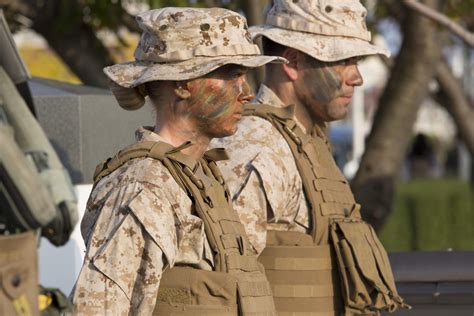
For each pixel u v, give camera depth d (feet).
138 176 20.34
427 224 97.40
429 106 196.24
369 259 25.73
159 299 20.83
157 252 19.92
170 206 20.38
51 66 86.89
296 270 25.04
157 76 20.97
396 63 46.75
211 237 21.06
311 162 25.46
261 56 21.67
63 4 47.26
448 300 29.30
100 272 19.70
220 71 21.36
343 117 26.78
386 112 46.62
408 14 45.83
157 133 21.67
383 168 46.42
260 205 24.08
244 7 42.83
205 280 20.79
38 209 15.99
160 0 47.24
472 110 62.18
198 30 21.31
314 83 26.43
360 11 26.86
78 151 30.45
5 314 15.11
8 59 18.04
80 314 19.57
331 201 25.66
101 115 31.07
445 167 233.55
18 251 15.47
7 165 15.80
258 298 21.53
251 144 24.52
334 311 25.61
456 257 29.40
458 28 42.34
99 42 49.67
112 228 19.94
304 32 26.53
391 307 26.18
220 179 22.20
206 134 21.62
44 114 30.40
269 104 26.63
